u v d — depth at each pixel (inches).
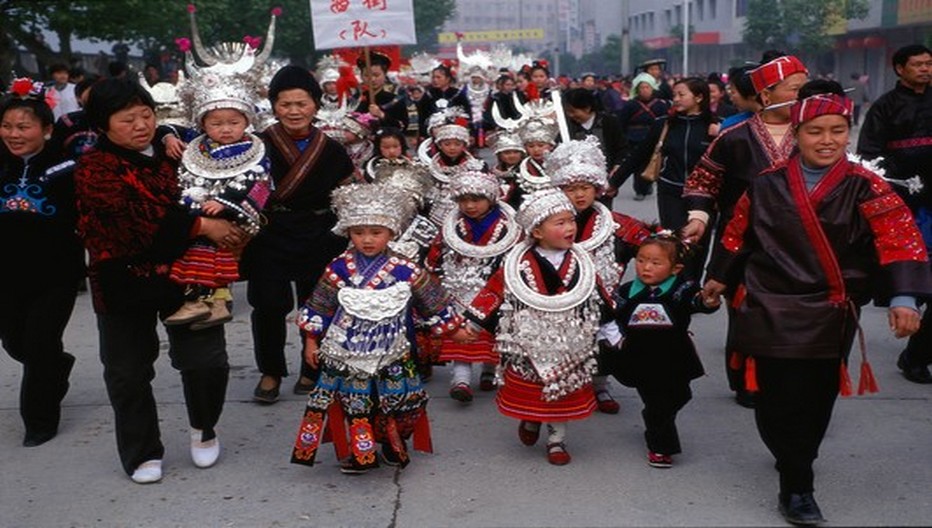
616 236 217.2
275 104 219.0
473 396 235.6
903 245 150.1
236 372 258.5
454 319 185.0
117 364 180.4
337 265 180.9
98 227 168.7
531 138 257.9
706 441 201.9
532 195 188.1
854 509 166.7
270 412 225.3
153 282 173.5
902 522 161.3
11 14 734.5
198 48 214.8
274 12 216.8
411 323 182.9
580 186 209.2
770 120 208.2
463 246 229.0
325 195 221.8
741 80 230.4
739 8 2161.7
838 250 152.9
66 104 593.3
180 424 216.8
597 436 207.2
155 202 170.2
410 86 639.1
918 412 216.1
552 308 184.1
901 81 244.8
